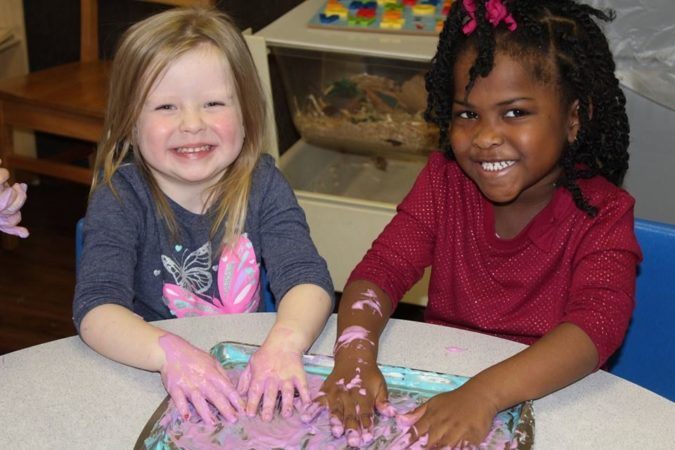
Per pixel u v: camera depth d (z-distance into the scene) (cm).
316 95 236
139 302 150
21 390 108
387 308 133
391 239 144
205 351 117
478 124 131
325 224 240
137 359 113
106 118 146
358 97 232
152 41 135
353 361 116
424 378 112
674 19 201
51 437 100
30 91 267
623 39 205
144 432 99
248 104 145
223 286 149
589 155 140
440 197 147
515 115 129
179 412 105
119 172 144
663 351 139
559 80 129
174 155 139
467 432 104
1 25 314
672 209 218
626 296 127
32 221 314
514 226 142
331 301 132
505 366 113
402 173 254
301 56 224
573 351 116
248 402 109
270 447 102
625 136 141
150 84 136
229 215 147
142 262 146
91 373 112
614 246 130
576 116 134
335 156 260
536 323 141
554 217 137
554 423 105
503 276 142
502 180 131
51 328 257
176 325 124
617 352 142
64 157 318
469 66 130
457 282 146
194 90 137
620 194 136
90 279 127
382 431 105
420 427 104
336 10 231
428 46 216
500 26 127
